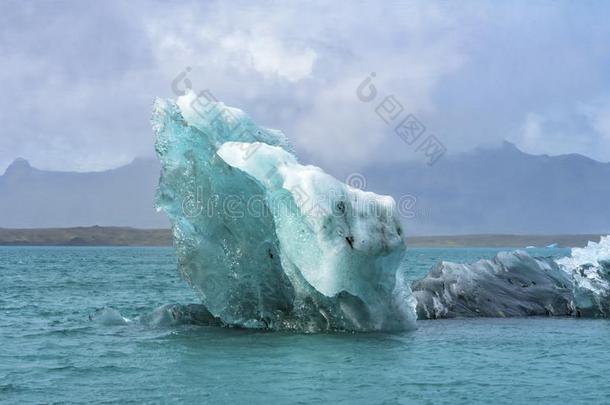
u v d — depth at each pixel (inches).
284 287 924.6
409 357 744.3
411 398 573.9
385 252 848.9
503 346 824.3
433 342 844.6
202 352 765.9
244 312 971.9
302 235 848.3
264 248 917.2
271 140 995.3
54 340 861.8
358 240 836.0
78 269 3334.2
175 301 1505.9
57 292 1743.4
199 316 1016.9
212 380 629.3
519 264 1240.2
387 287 897.5
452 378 646.5
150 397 569.9
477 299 1143.6
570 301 1158.3
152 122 944.3
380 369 681.0
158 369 677.3
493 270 1225.4
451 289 1150.3
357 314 912.9
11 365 702.5
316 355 747.4
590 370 690.8
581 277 1152.2
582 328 986.7
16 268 3366.1
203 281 959.0
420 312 1094.4
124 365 696.4
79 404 549.0
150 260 5241.1
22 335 907.4
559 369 694.5
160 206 948.6
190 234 947.3
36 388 602.5
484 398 577.6
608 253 1150.3
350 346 804.0
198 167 936.9
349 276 848.9
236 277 947.3
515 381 639.1
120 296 1628.9
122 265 4033.0
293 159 896.3
